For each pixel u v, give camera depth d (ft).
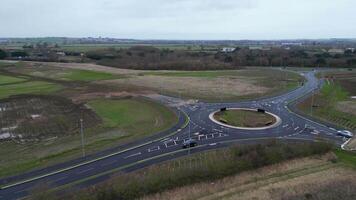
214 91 527.81
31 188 204.33
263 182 216.33
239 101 458.09
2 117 374.43
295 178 222.07
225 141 288.30
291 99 472.44
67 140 295.48
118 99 464.24
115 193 189.67
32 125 343.67
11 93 504.43
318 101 458.09
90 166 237.25
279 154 244.63
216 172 218.79
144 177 211.41
